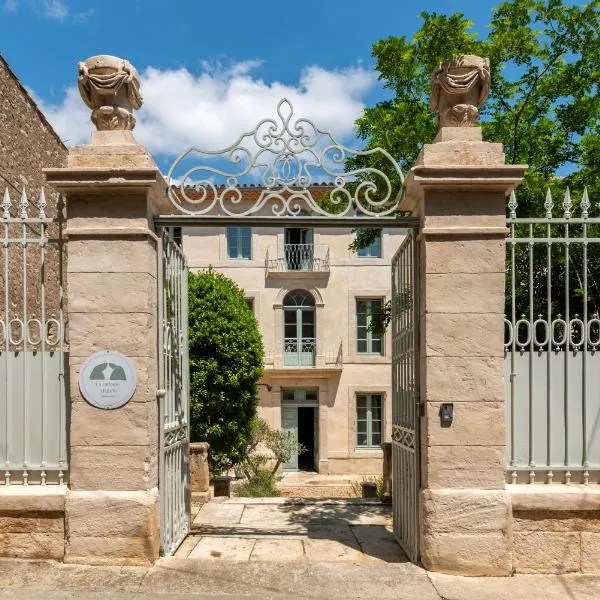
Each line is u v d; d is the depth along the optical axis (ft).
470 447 16.33
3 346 17.74
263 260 59.21
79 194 16.62
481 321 16.57
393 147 29.37
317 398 59.72
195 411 44.68
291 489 50.90
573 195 28.35
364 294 59.36
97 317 16.52
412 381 17.78
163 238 18.34
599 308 25.30
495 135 30.86
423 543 16.42
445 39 30.01
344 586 15.25
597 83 30.78
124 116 17.11
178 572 15.88
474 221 16.70
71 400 16.46
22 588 14.75
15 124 32.37
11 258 31.01
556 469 16.84
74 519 16.14
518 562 16.19
